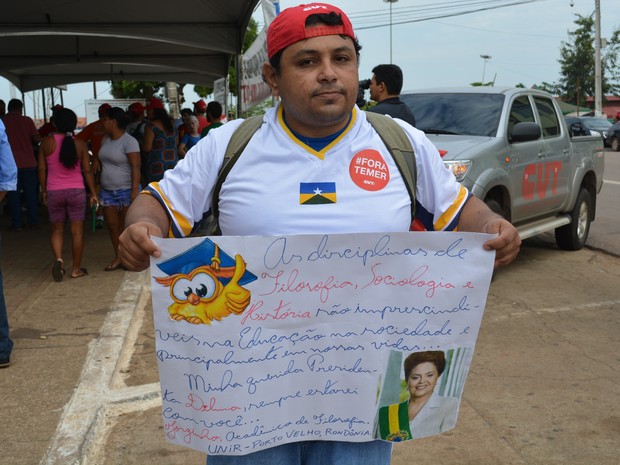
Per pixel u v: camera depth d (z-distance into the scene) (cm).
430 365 192
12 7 887
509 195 675
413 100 761
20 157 1012
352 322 186
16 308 587
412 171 194
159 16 943
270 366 186
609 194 1375
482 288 187
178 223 197
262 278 179
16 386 414
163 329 183
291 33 177
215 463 198
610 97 6919
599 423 381
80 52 1331
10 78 1652
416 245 182
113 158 716
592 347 504
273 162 186
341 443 197
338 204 185
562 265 782
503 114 697
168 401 189
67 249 873
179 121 1204
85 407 382
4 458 328
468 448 354
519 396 416
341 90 177
